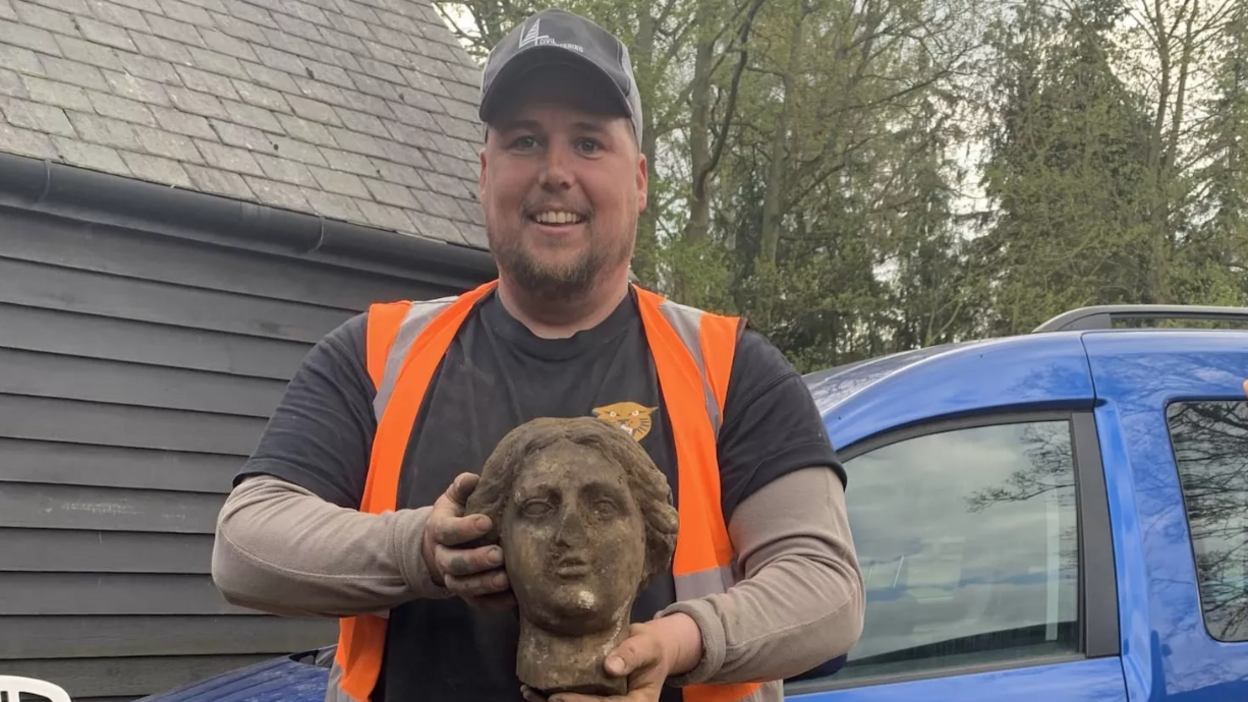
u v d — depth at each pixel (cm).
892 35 1592
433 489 144
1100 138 1517
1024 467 221
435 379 154
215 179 493
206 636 494
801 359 1747
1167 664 206
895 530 207
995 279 1644
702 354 154
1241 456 236
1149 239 1463
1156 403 230
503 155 157
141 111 507
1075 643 210
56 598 448
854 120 1622
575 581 113
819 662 129
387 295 567
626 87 156
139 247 479
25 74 477
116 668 465
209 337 503
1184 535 219
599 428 122
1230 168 1441
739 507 145
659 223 1504
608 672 112
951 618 206
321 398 152
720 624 122
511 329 158
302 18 687
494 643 137
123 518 469
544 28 153
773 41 1552
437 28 789
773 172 1727
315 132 588
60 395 453
